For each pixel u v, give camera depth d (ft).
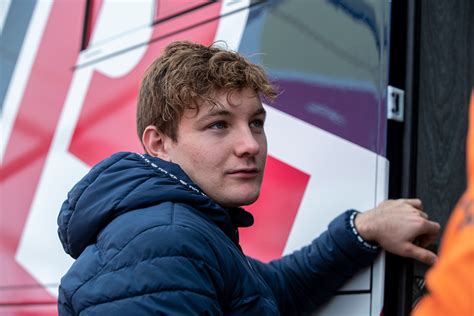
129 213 4.99
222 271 4.91
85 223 5.12
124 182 5.12
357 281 6.29
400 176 6.28
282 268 6.52
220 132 5.34
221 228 5.27
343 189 6.41
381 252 6.16
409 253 5.93
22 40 9.75
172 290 4.55
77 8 9.12
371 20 6.37
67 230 5.29
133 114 8.16
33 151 9.30
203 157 5.32
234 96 5.35
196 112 5.31
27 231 9.21
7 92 9.77
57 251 8.86
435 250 6.51
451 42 6.73
